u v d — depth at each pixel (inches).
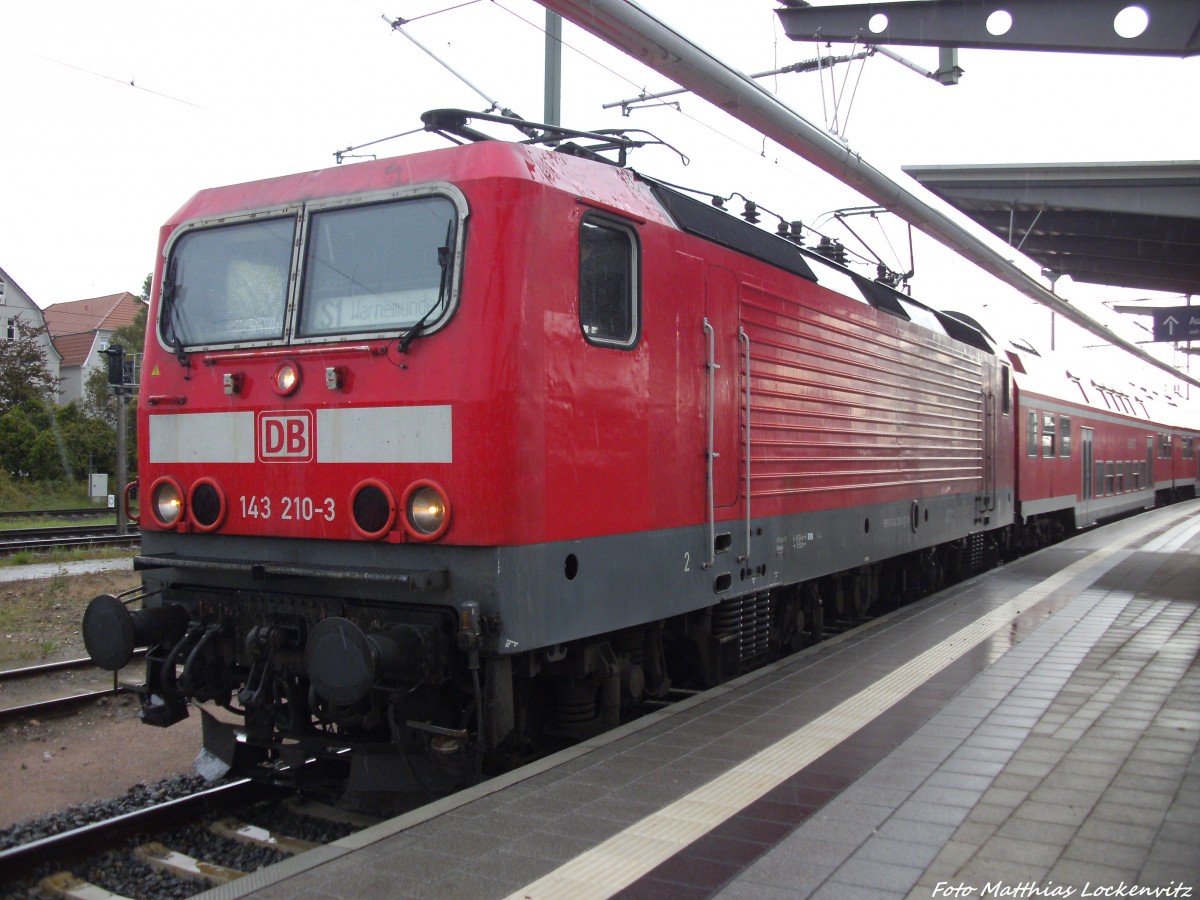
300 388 211.2
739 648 284.5
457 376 191.3
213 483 223.8
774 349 294.8
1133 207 522.3
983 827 161.6
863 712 236.5
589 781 187.2
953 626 352.2
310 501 209.0
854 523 355.6
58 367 1932.8
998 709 237.6
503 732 194.7
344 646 182.1
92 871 192.2
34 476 1389.0
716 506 258.2
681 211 254.1
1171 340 828.0
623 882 142.4
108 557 660.1
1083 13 354.9
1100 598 417.1
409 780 203.5
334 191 215.6
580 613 205.5
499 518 187.6
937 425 454.3
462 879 144.1
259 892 140.8
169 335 235.3
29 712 298.5
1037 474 663.1
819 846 154.6
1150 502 1172.5
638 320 226.2
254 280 225.1
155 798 237.5
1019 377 625.3
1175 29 340.5
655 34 298.5
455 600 191.0
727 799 176.6
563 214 202.8
